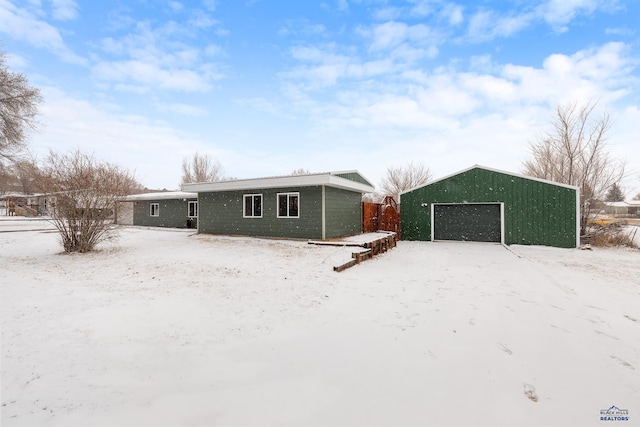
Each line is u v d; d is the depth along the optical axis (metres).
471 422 2.03
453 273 7.19
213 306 4.36
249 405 2.16
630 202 37.12
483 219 14.50
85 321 3.63
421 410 2.15
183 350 3.01
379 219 17.17
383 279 6.43
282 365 2.77
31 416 1.98
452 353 3.10
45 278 5.70
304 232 12.39
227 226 14.30
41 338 3.13
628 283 6.47
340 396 2.30
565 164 18.09
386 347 3.20
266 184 12.62
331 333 3.55
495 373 2.71
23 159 17.73
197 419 2.00
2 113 16.83
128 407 2.10
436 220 15.32
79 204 9.48
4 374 2.46
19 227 18.77
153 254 9.21
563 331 3.74
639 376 2.74
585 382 2.61
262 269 6.98
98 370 2.58
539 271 7.52
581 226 15.38
